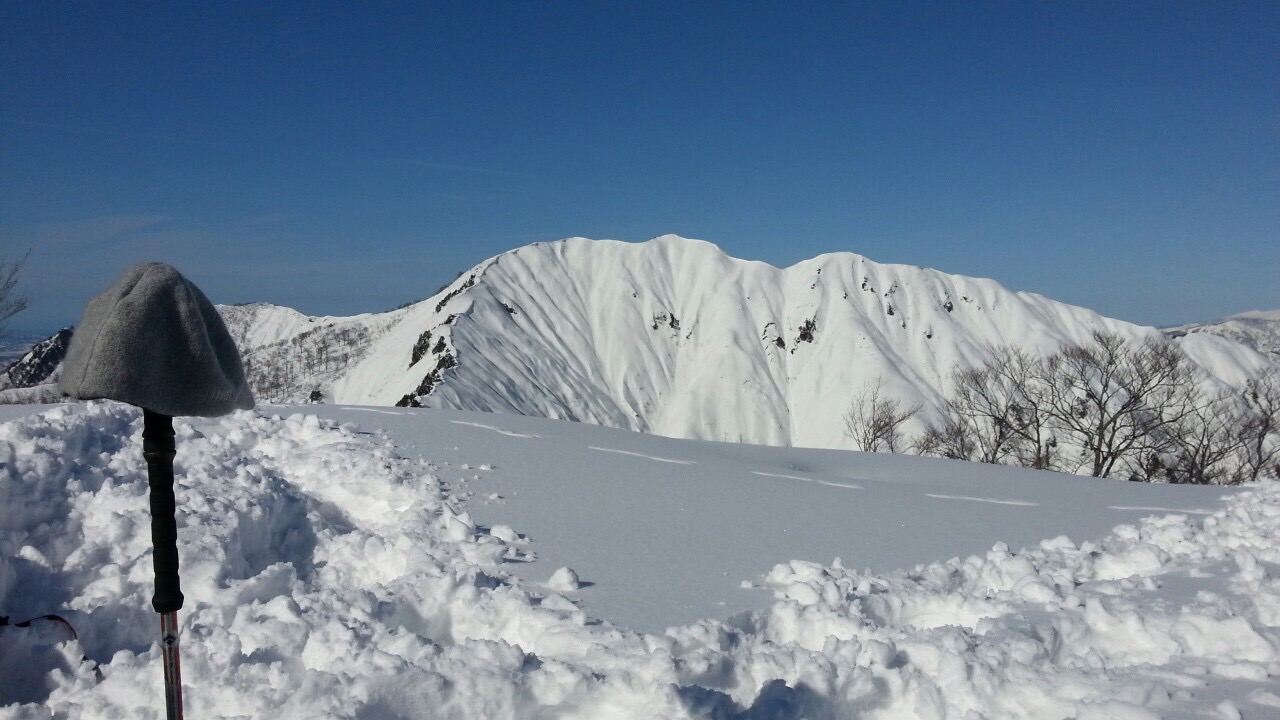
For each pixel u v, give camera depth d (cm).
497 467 816
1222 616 390
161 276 206
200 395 207
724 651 366
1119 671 343
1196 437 2402
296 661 356
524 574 487
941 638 365
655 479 843
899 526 711
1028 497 956
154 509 231
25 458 496
